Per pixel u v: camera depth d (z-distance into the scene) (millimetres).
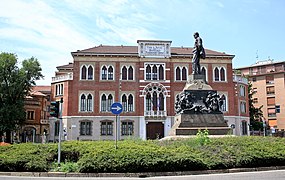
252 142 21781
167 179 15117
